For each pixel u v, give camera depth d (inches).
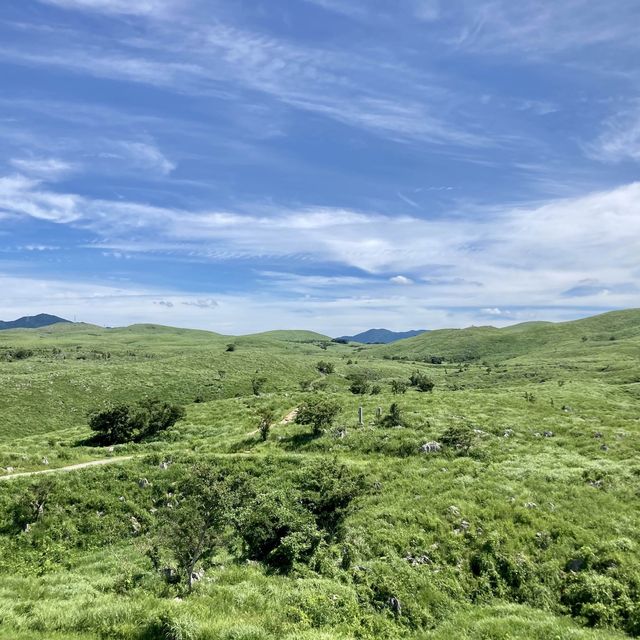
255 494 910.4
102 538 962.7
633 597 637.3
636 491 927.7
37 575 813.2
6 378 3230.8
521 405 1909.4
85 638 458.3
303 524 835.4
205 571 746.2
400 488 1011.9
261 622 546.9
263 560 798.5
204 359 4618.6
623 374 4119.1
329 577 708.7
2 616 496.4
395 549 764.6
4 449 1515.7
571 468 1073.5
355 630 577.3
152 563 788.0
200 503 704.4
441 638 579.2
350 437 1413.6
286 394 2524.6
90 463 1298.0
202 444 1553.9
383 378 5620.1
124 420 1737.2
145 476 1149.7
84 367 4045.3
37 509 981.2
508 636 564.1
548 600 665.6
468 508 861.8
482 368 6692.9
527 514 828.6
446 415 1663.4
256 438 1519.4
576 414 1779.0
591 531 780.0
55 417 2731.3
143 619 500.1
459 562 737.6
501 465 1114.1
